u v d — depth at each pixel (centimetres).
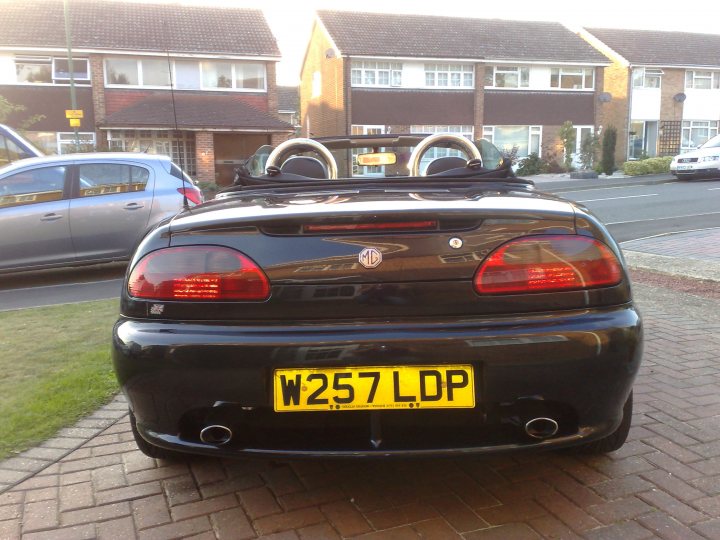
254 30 2852
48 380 402
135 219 818
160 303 226
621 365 221
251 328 220
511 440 223
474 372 216
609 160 2791
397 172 421
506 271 221
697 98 3566
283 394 217
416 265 219
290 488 267
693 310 542
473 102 3059
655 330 485
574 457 286
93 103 2539
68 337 514
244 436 227
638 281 668
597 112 3266
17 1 2647
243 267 222
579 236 227
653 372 392
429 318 220
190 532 236
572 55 3172
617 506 246
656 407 338
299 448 221
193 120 2511
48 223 791
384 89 2934
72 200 804
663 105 3503
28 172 800
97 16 2686
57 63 2505
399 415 220
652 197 1702
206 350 217
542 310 222
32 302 713
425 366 215
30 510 253
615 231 1095
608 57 3475
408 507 250
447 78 3027
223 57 2630
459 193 279
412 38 3059
